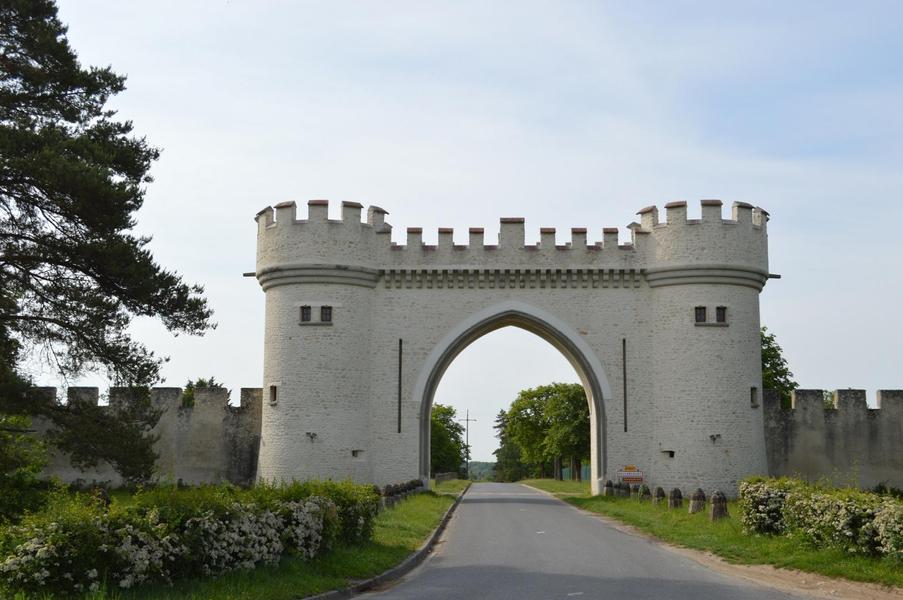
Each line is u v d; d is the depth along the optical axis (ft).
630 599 43.62
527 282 132.98
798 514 61.77
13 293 72.49
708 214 128.06
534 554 64.59
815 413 136.46
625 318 131.85
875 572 49.62
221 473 136.46
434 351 132.05
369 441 130.00
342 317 128.67
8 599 34.53
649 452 128.67
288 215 129.80
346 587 47.96
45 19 76.59
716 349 126.00
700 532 73.72
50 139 69.72
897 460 135.64
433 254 133.18
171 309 71.20
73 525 37.70
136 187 70.28
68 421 69.67
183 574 42.80
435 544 73.36
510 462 467.11
